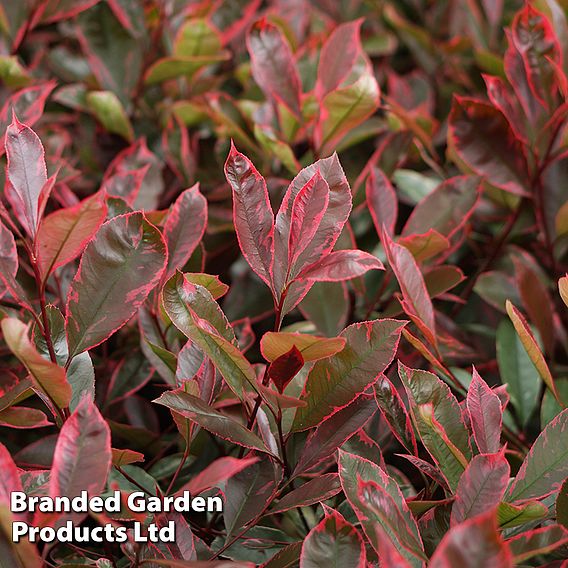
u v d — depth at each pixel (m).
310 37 1.42
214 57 1.27
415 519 0.94
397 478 1.03
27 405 1.10
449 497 0.96
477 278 1.19
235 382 0.95
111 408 1.12
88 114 1.29
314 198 0.94
